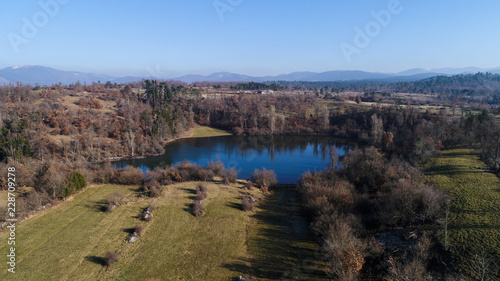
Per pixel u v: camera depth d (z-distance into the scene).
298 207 59.25
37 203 51.50
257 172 76.25
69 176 62.50
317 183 58.66
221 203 57.91
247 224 50.75
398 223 45.84
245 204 56.12
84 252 39.84
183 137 155.50
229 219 51.59
